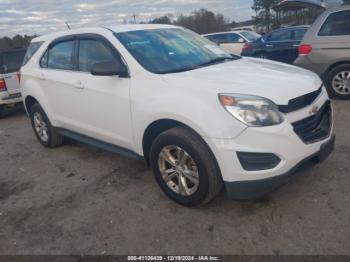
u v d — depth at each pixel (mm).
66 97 4508
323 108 3359
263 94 2906
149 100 3340
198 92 3035
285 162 2859
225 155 2844
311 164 3186
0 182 4484
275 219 3055
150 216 3295
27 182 4391
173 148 3242
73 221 3361
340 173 3705
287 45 11102
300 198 3320
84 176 4348
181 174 3264
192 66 3727
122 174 4273
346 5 6379
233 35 14914
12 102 8336
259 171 2826
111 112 3840
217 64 3854
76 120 4512
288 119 2934
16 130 7148
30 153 5473
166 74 3438
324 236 2787
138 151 3709
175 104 3098
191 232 3004
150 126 3406
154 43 3961
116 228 3174
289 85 3115
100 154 5059
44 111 5160
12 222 3471
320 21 6680
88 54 4207
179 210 3340
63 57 4660
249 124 2793
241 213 3186
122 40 3854
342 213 3043
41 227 3324
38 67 5121
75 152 5246
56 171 4617
